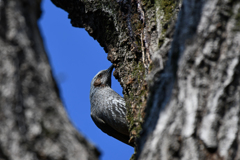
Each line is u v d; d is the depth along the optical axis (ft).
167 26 24.29
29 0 15.06
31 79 13.98
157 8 26.23
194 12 16.79
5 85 13.64
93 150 14.20
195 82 15.51
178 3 24.91
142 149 16.49
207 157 14.29
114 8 30.94
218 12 16.03
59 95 15.08
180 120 15.19
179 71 16.07
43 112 13.78
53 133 13.55
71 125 14.28
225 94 14.93
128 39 29.81
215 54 15.57
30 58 14.20
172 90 16.10
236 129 14.48
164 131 15.39
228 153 14.19
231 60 15.26
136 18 28.53
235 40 15.44
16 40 14.14
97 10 32.17
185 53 16.21
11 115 13.34
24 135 13.26
